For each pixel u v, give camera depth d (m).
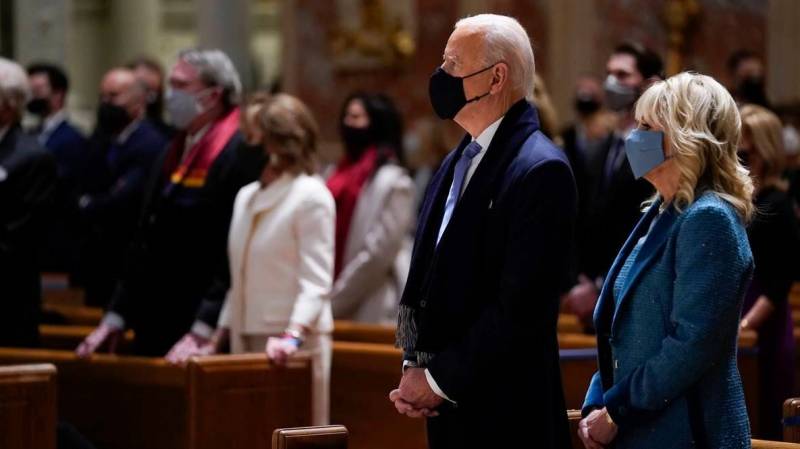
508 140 11.99
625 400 11.11
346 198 24.03
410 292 12.38
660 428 11.16
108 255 25.30
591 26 41.00
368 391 20.09
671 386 10.86
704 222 10.91
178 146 19.56
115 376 19.17
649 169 11.37
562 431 12.02
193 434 16.88
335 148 44.97
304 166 18.09
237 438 17.14
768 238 18.09
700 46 39.56
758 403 18.44
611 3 40.72
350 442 20.28
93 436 19.41
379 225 23.80
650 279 11.25
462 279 11.88
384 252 23.73
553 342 11.97
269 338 17.89
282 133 17.94
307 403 17.58
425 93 43.91
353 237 23.92
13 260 19.78
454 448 11.94
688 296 10.87
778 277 18.22
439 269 11.97
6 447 15.52
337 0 45.16
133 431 19.11
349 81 44.97
